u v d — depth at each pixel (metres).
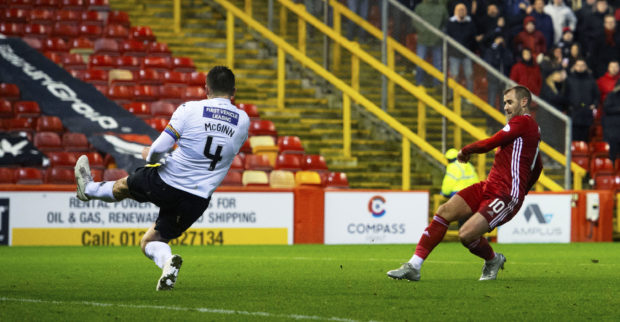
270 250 37.31
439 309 17.19
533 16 58.25
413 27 48.94
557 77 55.00
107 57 54.47
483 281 23.27
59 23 58.38
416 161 49.53
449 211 22.05
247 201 41.16
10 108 48.50
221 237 40.84
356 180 49.00
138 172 19.56
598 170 51.34
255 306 17.48
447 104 47.09
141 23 61.56
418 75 48.72
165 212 19.77
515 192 21.61
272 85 55.97
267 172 45.66
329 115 53.59
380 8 50.78
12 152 43.56
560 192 44.94
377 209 42.81
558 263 31.05
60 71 52.22
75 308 16.97
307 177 44.34
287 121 52.56
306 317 15.84
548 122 45.16
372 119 51.59
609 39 59.19
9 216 38.69
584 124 54.12
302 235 41.91
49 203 39.09
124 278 23.92
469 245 22.89
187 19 61.53
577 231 45.47
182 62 55.16
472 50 55.41
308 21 53.16
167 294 19.62
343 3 52.81
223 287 21.52
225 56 58.91
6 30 57.19
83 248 37.53
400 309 17.14
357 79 50.47
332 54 52.47
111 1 63.53
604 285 22.52
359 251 36.91
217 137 19.38
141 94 51.31
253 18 57.44
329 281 23.28
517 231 44.66
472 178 40.19
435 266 28.97
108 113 48.69
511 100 21.91
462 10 54.22
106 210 39.69
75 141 45.72
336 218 42.34
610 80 57.16
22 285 21.84
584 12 59.72
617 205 49.06
